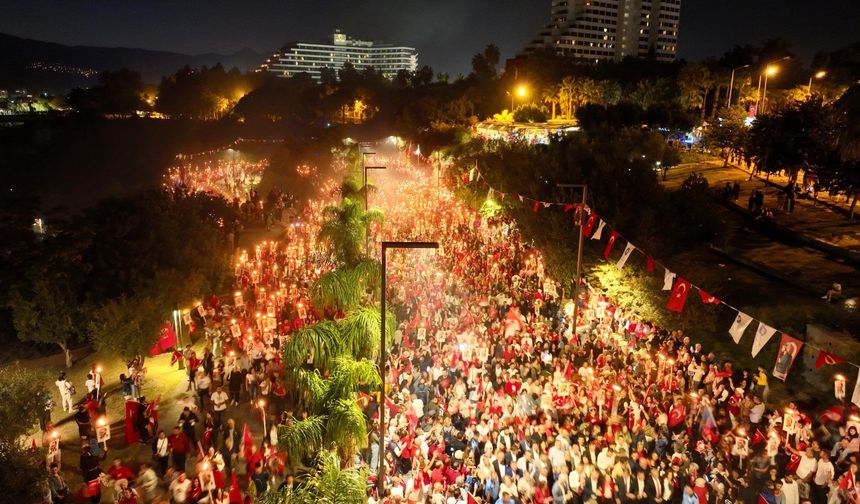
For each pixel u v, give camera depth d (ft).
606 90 304.50
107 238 86.84
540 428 52.37
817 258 102.42
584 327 76.23
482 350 68.39
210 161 354.33
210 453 49.70
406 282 97.60
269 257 116.98
